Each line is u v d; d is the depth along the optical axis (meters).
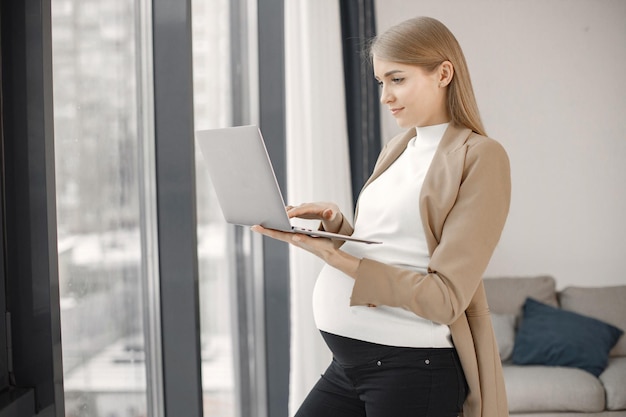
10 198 1.28
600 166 4.71
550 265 4.76
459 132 1.53
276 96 3.03
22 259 1.29
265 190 1.37
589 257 4.74
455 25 4.67
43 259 1.29
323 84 2.80
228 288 2.77
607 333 3.99
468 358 1.52
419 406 1.50
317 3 2.77
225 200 1.51
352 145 3.42
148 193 1.92
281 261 3.09
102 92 1.67
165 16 1.82
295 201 2.70
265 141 3.04
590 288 4.38
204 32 2.43
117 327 1.76
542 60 4.68
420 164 1.56
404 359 1.51
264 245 3.10
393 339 1.50
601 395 3.58
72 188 1.53
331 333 1.58
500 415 1.58
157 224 1.87
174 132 1.84
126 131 1.81
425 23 1.52
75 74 1.54
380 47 1.53
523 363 3.90
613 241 4.73
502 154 1.49
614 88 4.67
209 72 2.50
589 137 4.70
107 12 1.70
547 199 4.73
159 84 1.83
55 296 1.31
